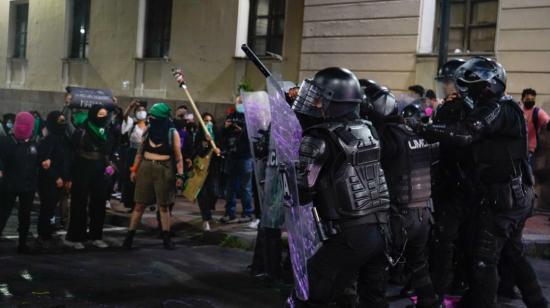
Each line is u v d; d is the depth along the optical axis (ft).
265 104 19.07
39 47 68.59
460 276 19.11
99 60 61.26
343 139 12.17
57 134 24.99
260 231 20.49
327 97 12.53
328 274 12.17
